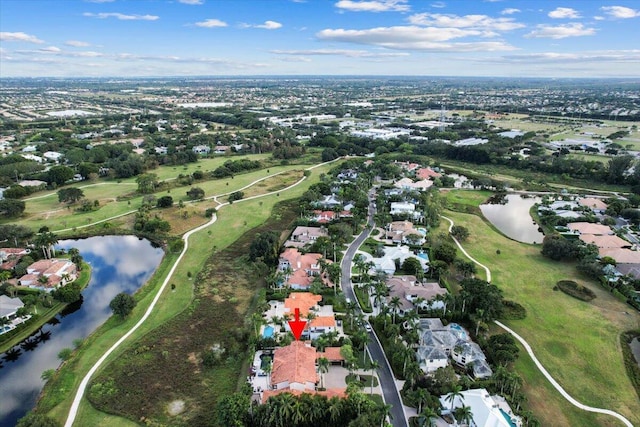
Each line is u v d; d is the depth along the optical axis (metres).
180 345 116.69
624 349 115.19
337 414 86.56
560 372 106.31
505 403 93.44
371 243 181.50
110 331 124.94
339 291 142.88
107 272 166.50
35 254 169.25
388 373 105.25
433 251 167.75
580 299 140.12
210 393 99.69
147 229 199.12
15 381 107.38
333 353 109.50
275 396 88.94
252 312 131.38
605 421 91.38
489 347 111.75
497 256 174.00
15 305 132.75
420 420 85.50
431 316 127.50
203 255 174.38
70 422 91.19
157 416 92.81
